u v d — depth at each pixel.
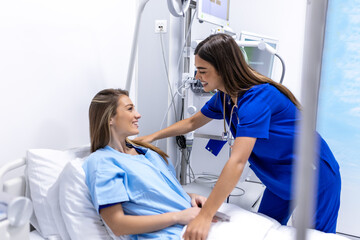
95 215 0.95
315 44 0.33
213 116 1.30
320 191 1.06
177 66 1.94
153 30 1.82
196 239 0.82
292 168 1.05
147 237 0.93
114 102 1.07
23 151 1.05
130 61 1.27
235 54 0.96
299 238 0.36
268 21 2.16
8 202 0.61
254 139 0.89
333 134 1.96
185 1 1.32
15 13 0.99
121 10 1.55
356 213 1.96
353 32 1.84
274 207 1.26
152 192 1.00
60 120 1.20
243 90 0.96
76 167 0.96
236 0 2.22
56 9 1.15
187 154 2.07
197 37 2.33
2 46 0.95
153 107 1.90
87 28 1.31
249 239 0.87
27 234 0.65
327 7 0.33
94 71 1.38
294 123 1.01
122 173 0.97
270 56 1.85
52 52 1.14
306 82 0.34
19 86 1.02
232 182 0.84
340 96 1.92
